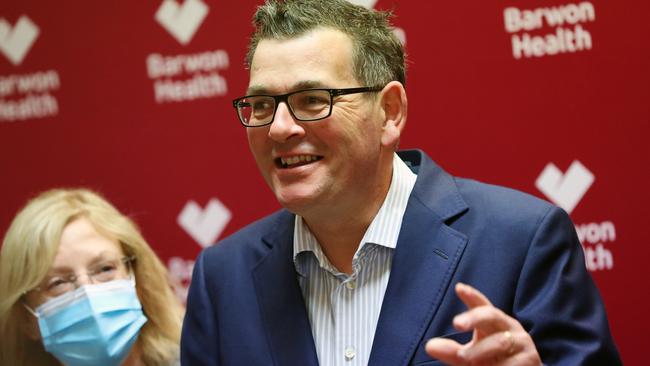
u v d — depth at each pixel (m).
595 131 4.29
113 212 3.80
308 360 2.57
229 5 4.79
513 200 2.62
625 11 4.25
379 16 2.68
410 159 2.94
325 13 2.54
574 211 4.32
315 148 2.45
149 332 3.78
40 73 4.98
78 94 4.95
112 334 3.57
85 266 3.59
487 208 2.61
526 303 2.45
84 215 3.67
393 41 2.68
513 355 2.03
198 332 2.87
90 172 4.94
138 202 4.90
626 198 4.25
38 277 3.52
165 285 3.87
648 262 4.23
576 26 4.32
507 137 4.39
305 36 2.47
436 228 2.60
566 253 2.51
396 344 2.46
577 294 2.46
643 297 4.24
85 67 4.94
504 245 2.51
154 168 4.88
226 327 2.76
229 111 4.80
